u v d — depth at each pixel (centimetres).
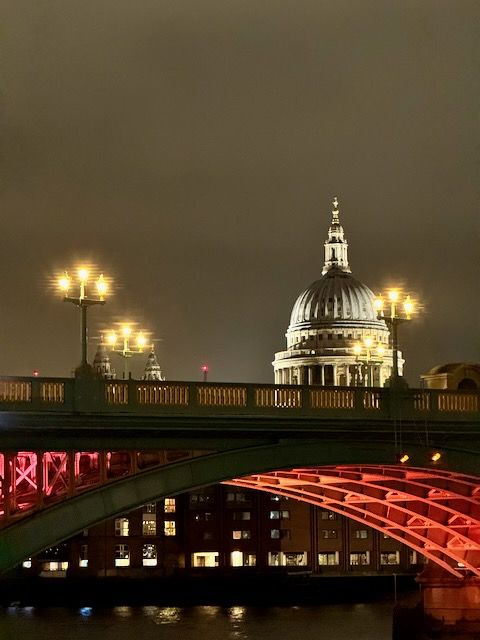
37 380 5572
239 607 15725
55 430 5594
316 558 19288
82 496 5778
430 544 9444
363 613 14488
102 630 12619
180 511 19012
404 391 6738
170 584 17662
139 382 5819
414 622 9931
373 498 8550
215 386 6053
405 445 6794
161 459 6038
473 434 7000
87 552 18412
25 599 17388
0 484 5784
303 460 6397
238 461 6188
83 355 5731
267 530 19262
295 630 12394
